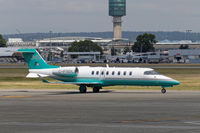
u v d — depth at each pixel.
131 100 122.50
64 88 187.12
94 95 143.88
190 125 74.19
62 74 166.62
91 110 97.88
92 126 73.88
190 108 100.56
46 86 199.50
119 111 95.44
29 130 70.44
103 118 83.94
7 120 82.19
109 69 159.88
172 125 74.25
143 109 99.06
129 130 69.38
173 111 94.81
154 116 86.44
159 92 156.00
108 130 69.56
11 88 187.38
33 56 173.00
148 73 152.75
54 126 74.19
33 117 86.25
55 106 107.50
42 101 122.06
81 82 159.88
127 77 155.12
